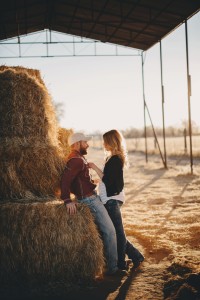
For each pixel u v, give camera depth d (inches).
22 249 158.1
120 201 171.2
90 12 604.7
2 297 148.9
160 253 196.4
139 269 174.9
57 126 208.2
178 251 195.5
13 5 559.5
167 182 489.1
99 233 170.1
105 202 169.9
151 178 547.2
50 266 158.7
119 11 573.0
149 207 321.1
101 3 553.0
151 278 163.0
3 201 168.9
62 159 179.8
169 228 241.3
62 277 160.7
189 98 514.0
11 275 160.6
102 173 171.5
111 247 165.9
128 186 473.4
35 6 578.6
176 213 288.7
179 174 542.3
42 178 174.4
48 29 720.3
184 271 160.4
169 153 1034.1
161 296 144.8
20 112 179.5
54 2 572.7
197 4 464.4
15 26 658.2
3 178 169.9
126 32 669.3
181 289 140.1
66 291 153.3
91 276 160.9
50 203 162.4
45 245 157.6
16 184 171.0
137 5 528.7
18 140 176.6
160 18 556.1
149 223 258.5
